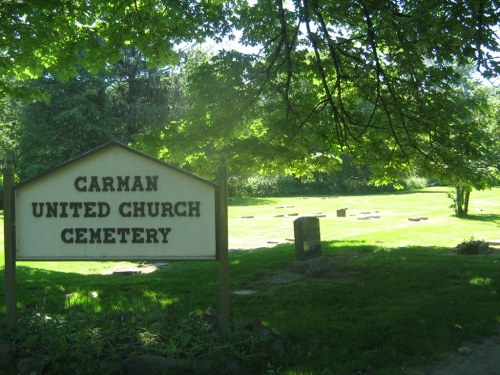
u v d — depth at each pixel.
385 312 6.50
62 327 5.21
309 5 9.52
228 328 5.11
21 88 10.54
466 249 12.41
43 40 9.84
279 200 42.12
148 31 11.44
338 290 7.95
